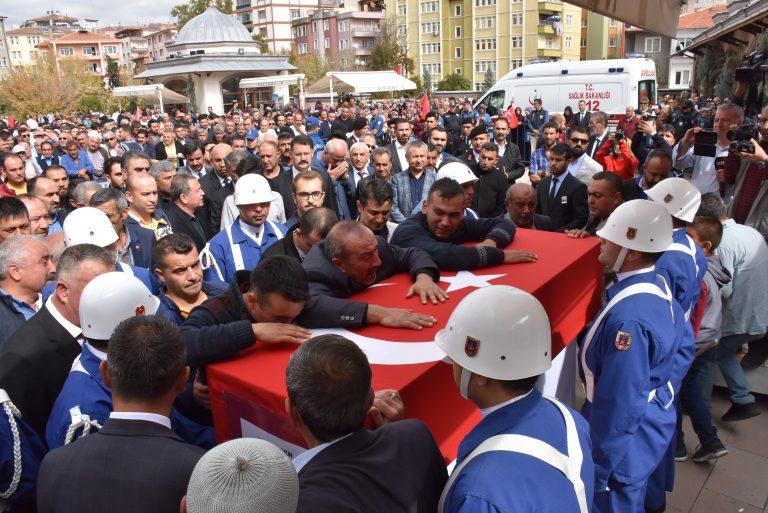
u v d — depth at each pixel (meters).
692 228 3.31
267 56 42.56
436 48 64.56
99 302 1.96
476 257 2.49
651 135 7.07
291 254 3.40
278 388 1.55
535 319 1.44
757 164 4.34
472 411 1.92
